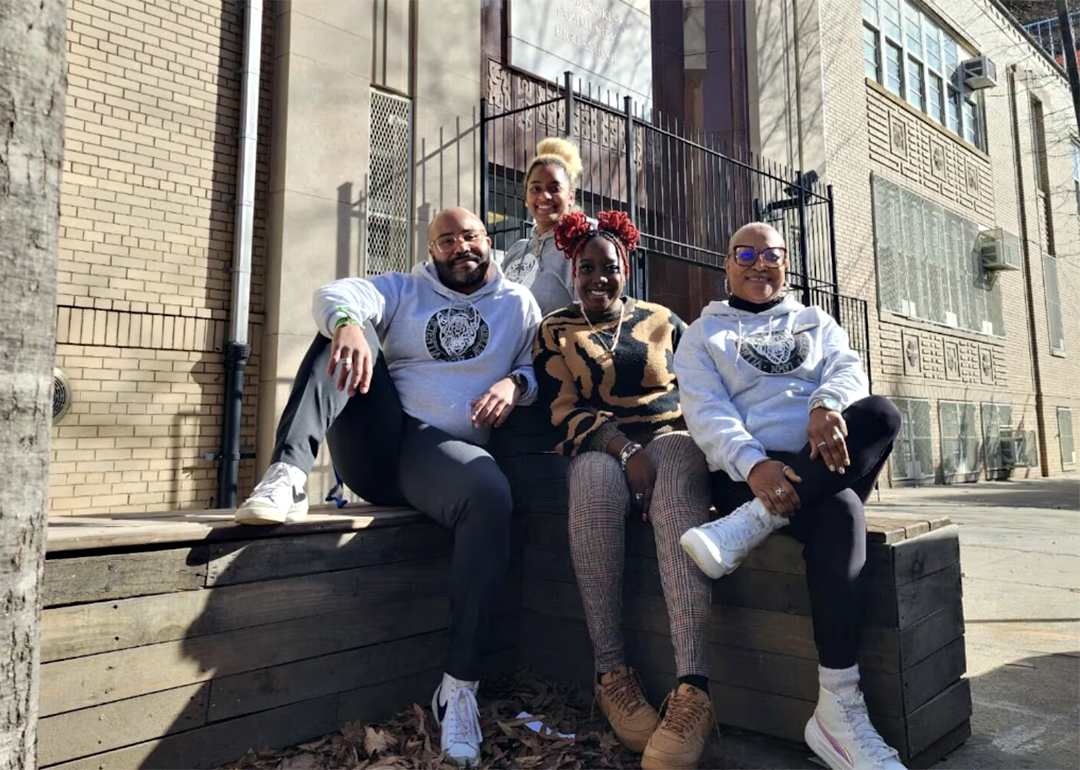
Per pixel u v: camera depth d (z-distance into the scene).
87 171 4.68
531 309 2.74
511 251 3.61
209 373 5.12
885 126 13.19
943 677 2.17
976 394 15.23
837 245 11.31
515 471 2.75
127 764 1.68
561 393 2.48
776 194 9.80
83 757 1.62
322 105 5.71
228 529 1.87
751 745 2.11
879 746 1.86
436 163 6.38
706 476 2.28
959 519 8.13
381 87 6.18
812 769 1.97
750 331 2.34
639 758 2.10
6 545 1.04
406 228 6.18
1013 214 17.84
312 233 5.58
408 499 2.35
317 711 2.05
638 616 2.36
